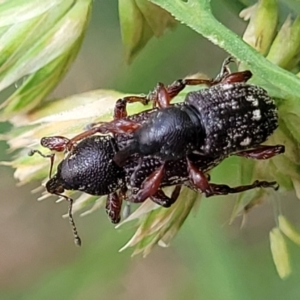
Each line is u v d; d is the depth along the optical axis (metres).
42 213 0.08
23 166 0.05
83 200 0.05
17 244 0.08
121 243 0.07
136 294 0.08
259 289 0.07
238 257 0.07
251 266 0.07
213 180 0.05
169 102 0.05
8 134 0.05
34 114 0.05
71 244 0.08
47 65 0.05
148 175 0.05
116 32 0.07
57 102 0.05
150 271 0.08
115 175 0.05
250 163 0.05
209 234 0.07
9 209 0.08
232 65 0.05
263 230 0.07
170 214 0.05
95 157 0.05
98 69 0.07
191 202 0.05
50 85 0.05
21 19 0.05
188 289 0.07
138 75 0.06
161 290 0.08
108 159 0.05
